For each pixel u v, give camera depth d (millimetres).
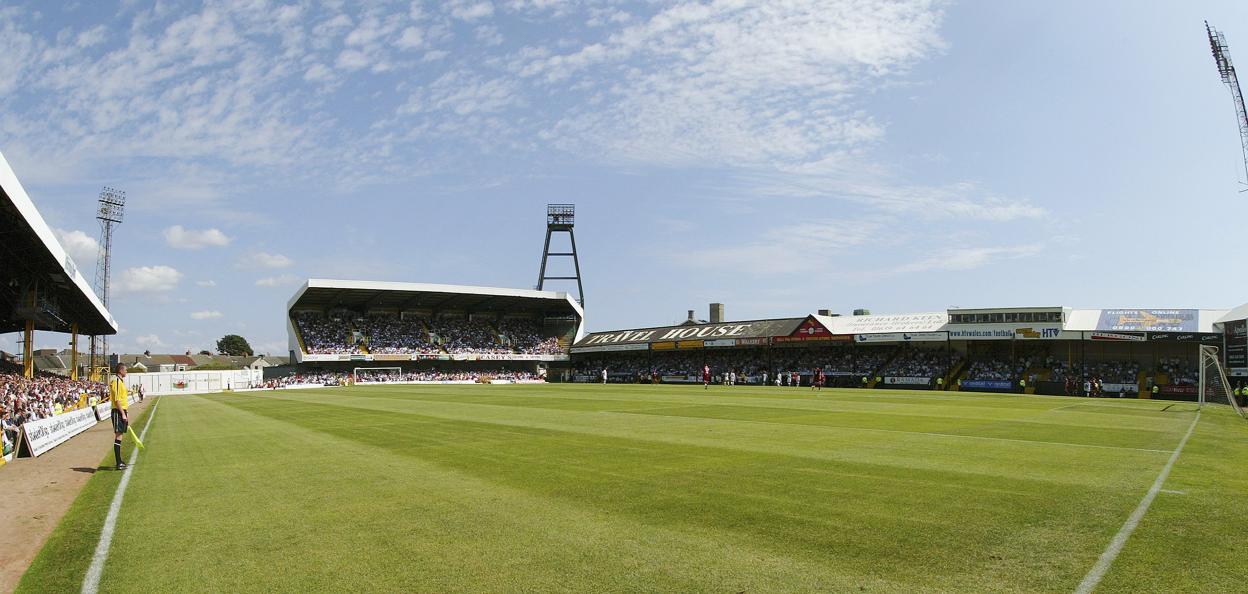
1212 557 6930
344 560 7145
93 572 6977
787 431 19781
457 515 9031
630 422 23203
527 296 89375
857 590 6082
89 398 40188
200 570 6934
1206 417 26359
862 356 67312
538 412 28609
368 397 46656
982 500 9664
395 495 10430
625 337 88125
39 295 43125
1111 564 6738
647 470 12500
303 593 6188
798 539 7688
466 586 6281
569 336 99875
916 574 6496
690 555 7129
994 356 61156
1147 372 52344
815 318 65812
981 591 6047
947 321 62656
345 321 90688
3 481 13148
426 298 88062
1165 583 6199
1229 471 12195
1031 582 6258
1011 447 15805
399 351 86562
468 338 94500
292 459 14812
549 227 106500
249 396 55094
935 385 59000
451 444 17000
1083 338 53656
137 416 34344
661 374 79625
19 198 24359
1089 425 21938
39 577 6867
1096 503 9430
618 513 9031
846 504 9461
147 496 10984
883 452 14914
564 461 13750
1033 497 9859
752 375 71188
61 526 9125
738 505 9453
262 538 8086
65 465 15281
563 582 6352
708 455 14516
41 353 113000
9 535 8758
